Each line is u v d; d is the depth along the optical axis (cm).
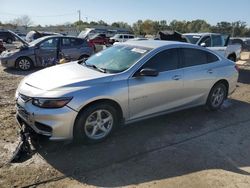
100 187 375
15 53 1166
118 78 486
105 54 583
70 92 439
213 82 634
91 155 448
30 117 442
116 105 488
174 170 422
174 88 557
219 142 520
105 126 488
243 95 849
